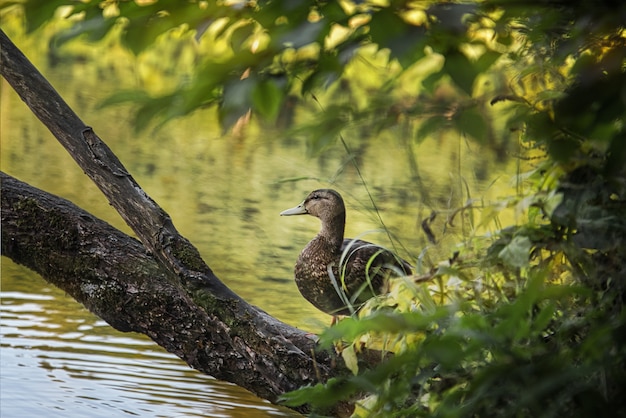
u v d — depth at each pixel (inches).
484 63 122.0
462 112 125.8
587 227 187.3
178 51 845.8
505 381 175.6
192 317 269.4
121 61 1397.6
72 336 446.0
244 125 130.3
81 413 359.3
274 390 262.2
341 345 245.4
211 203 756.6
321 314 486.3
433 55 130.0
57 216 285.1
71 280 281.7
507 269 203.8
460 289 211.9
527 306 158.2
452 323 184.1
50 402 366.0
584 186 189.8
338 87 148.9
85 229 283.7
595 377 179.8
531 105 153.9
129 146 965.8
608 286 189.6
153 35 116.4
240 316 256.1
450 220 216.8
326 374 248.1
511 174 241.3
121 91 110.8
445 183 753.6
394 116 125.9
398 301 215.0
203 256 606.9
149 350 436.8
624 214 189.0
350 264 345.1
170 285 273.4
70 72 1326.3
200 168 880.9
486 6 112.0
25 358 412.8
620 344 168.6
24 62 271.6
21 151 924.0
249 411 373.7
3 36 271.3
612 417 165.2
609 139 135.1
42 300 496.7
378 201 729.6
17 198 288.4
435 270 212.7
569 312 193.8
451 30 109.1
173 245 263.4
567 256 194.7
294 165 874.1
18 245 287.0
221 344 268.2
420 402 200.5
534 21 130.5
